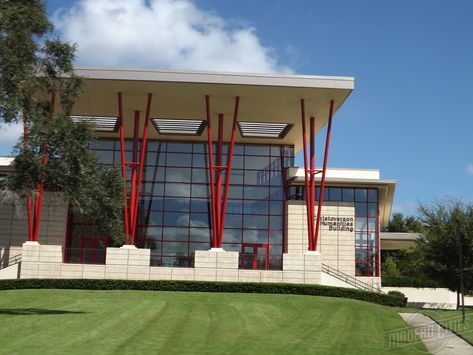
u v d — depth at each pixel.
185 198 50.62
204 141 51.94
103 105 45.72
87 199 23.41
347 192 50.31
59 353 14.58
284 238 50.25
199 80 41.19
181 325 20.98
